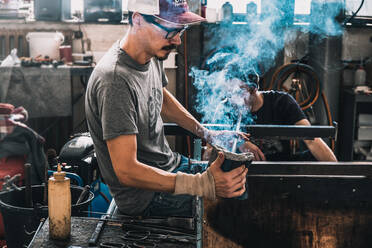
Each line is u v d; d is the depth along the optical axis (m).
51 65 4.07
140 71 1.58
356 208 1.86
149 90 1.67
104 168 1.67
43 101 4.19
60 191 1.46
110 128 1.44
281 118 2.67
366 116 4.45
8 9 4.17
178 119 2.09
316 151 2.53
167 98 2.07
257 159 2.40
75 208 1.91
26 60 4.07
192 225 1.59
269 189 1.83
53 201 1.46
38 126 4.23
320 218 1.86
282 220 1.86
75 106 4.39
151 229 1.55
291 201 1.84
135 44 1.52
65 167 2.45
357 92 4.39
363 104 4.52
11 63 4.00
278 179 1.82
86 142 2.67
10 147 2.64
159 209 1.70
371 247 1.89
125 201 1.68
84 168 2.51
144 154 1.72
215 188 1.48
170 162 1.86
